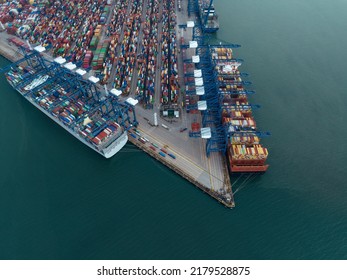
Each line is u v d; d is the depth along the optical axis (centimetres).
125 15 18675
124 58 14938
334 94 13625
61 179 10138
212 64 12800
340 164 10594
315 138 11569
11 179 10162
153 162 10562
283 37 17700
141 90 13200
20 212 9238
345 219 8975
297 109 12862
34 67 14225
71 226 8869
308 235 8600
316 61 15738
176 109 12075
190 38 16812
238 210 9194
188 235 8600
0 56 16112
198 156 10500
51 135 11744
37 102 12131
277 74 14788
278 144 11319
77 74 12331
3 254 8256
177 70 14475
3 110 12862
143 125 11675
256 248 8319
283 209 9219
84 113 11512
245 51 16438
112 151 10531
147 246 8375
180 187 9812
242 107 11294
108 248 8350
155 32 16925
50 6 19938
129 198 9544
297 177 10150
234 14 19962
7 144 11388
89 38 16512
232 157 9756
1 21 18288
